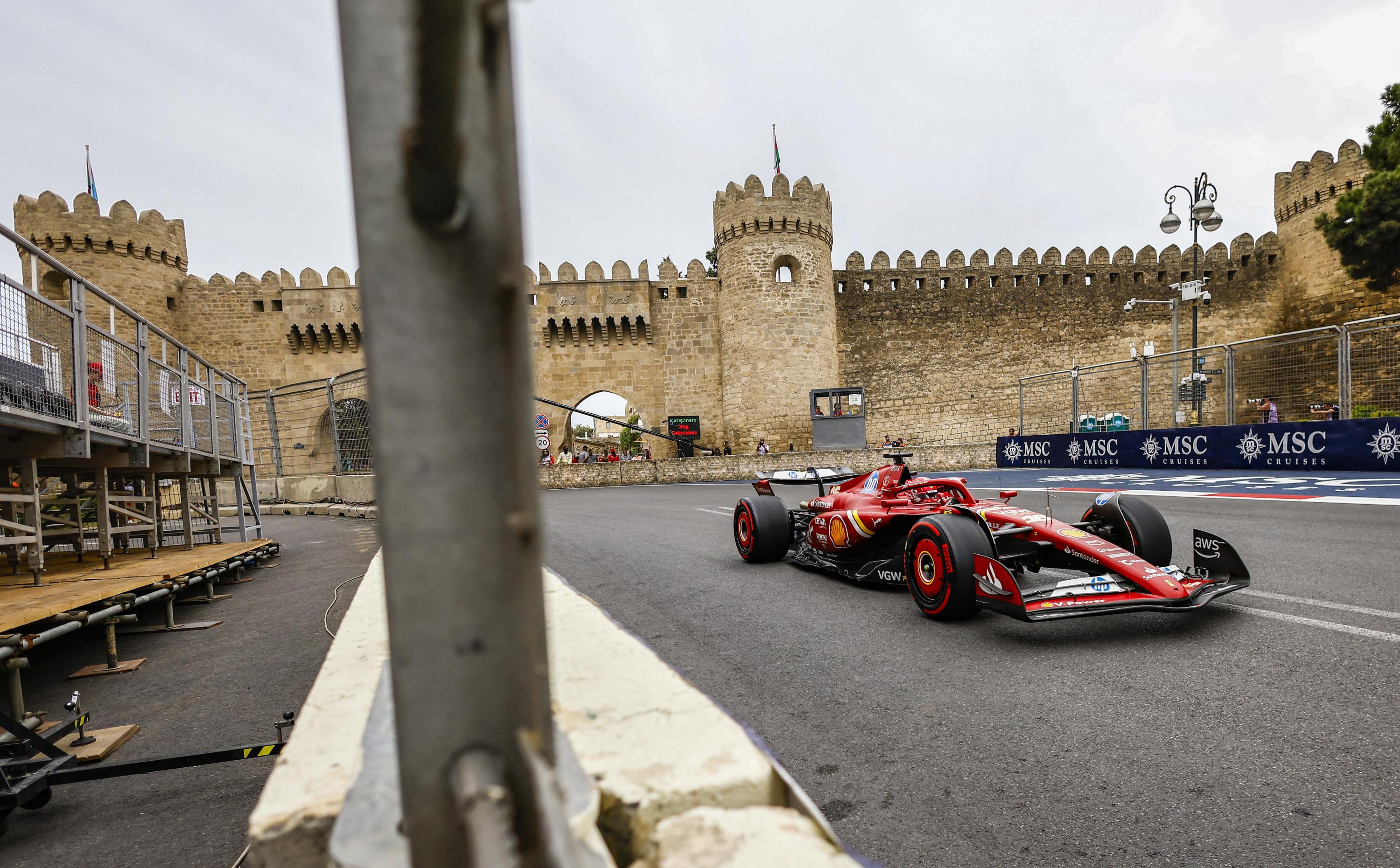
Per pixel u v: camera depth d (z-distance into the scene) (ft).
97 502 21.35
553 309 103.71
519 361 1.43
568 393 104.47
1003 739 8.74
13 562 21.21
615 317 104.17
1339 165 101.04
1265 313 111.65
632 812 2.71
